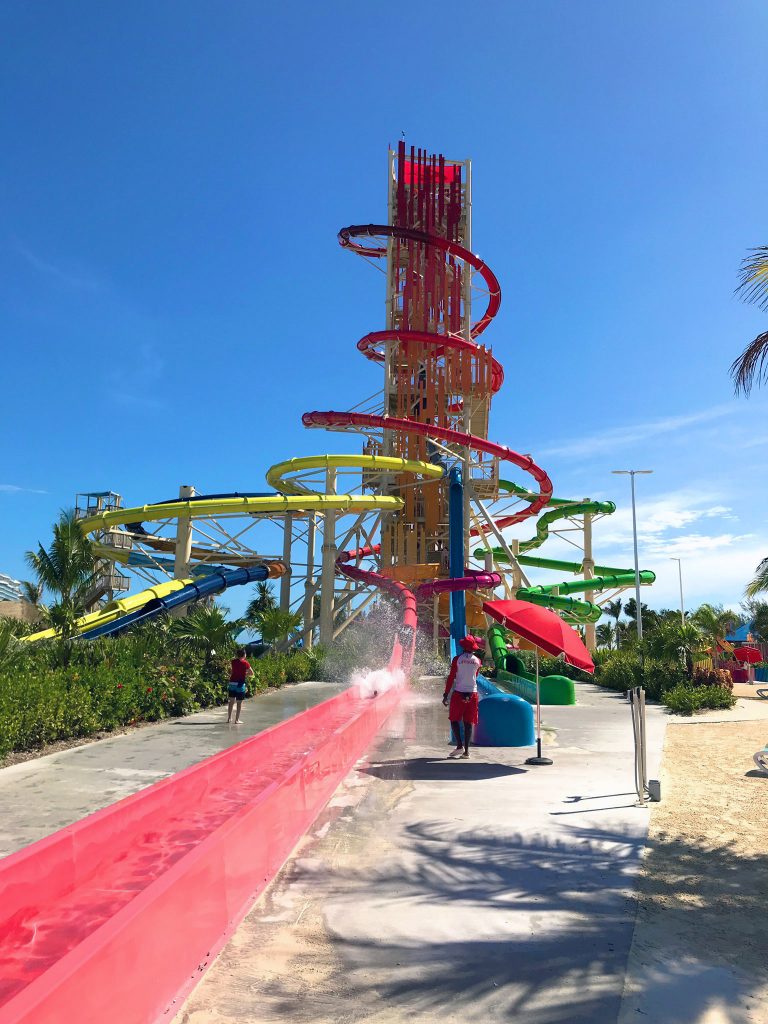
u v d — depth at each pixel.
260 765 10.33
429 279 53.34
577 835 6.75
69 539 20.41
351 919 4.72
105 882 5.75
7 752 11.87
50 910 5.14
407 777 9.56
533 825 7.10
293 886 5.34
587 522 57.19
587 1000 3.66
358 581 45.38
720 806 8.06
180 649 21.30
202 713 18.33
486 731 12.58
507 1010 3.56
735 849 6.36
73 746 13.02
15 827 7.69
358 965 4.07
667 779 9.70
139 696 16.44
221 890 4.43
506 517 57.00
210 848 4.31
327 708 15.25
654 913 4.86
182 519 41.00
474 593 45.00
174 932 3.74
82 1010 2.94
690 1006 3.61
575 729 15.01
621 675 25.72
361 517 46.97
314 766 7.46
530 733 12.68
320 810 7.60
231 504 39.59
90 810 8.43
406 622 34.84
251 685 22.16
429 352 51.38
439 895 5.16
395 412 51.88
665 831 6.93
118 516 40.84
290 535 46.03
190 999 3.68
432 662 36.00
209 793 8.26
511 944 4.35
